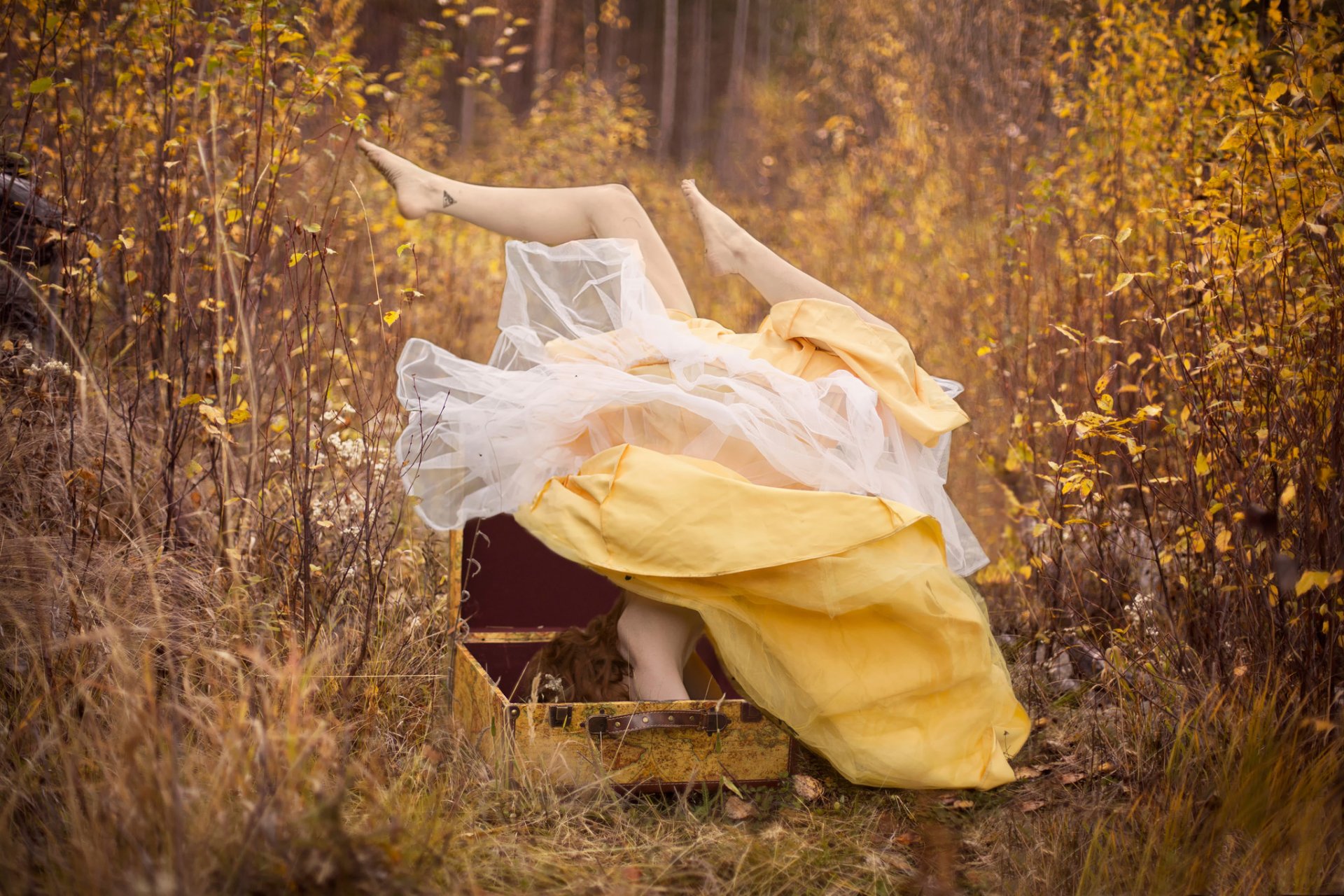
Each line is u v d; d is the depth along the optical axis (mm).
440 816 2199
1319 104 2674
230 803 1908
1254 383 2799
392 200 5707
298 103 3521
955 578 2555
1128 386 3092
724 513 2445
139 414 3330
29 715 2104
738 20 20672
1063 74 5852
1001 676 2662
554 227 3102
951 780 2482
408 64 7270
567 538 2512
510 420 2734
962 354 5250
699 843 2295
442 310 5625
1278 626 2645
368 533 2916
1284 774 2281
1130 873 2148
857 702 2445
